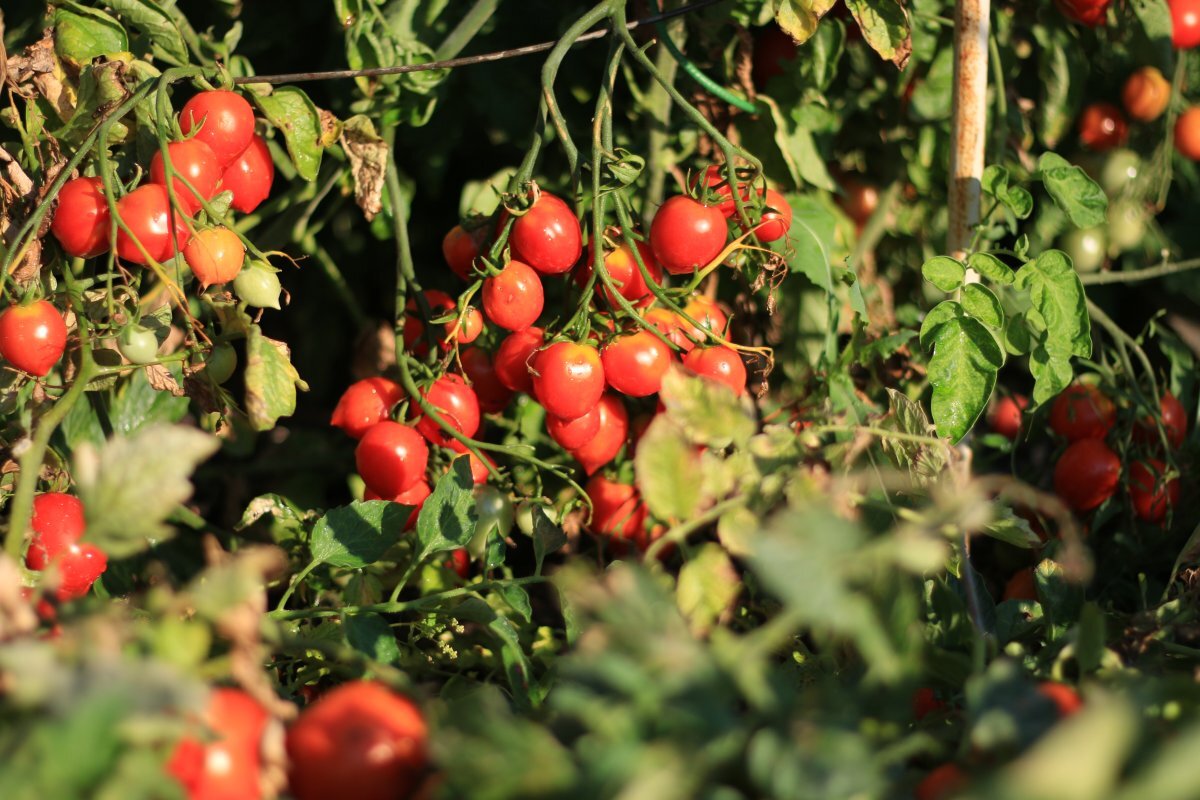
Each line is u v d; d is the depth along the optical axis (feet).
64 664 4.34
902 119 5.92
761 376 5.39
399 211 5.49
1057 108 5.96
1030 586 5.41
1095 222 5.39
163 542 5.71
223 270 5.13
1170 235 6.26
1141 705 4.50
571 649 4.98
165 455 4.56
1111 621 4.89
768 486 4.74
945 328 5.24
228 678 4.58
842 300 5.79
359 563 5.08
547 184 5.95
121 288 5.19
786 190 5.79
